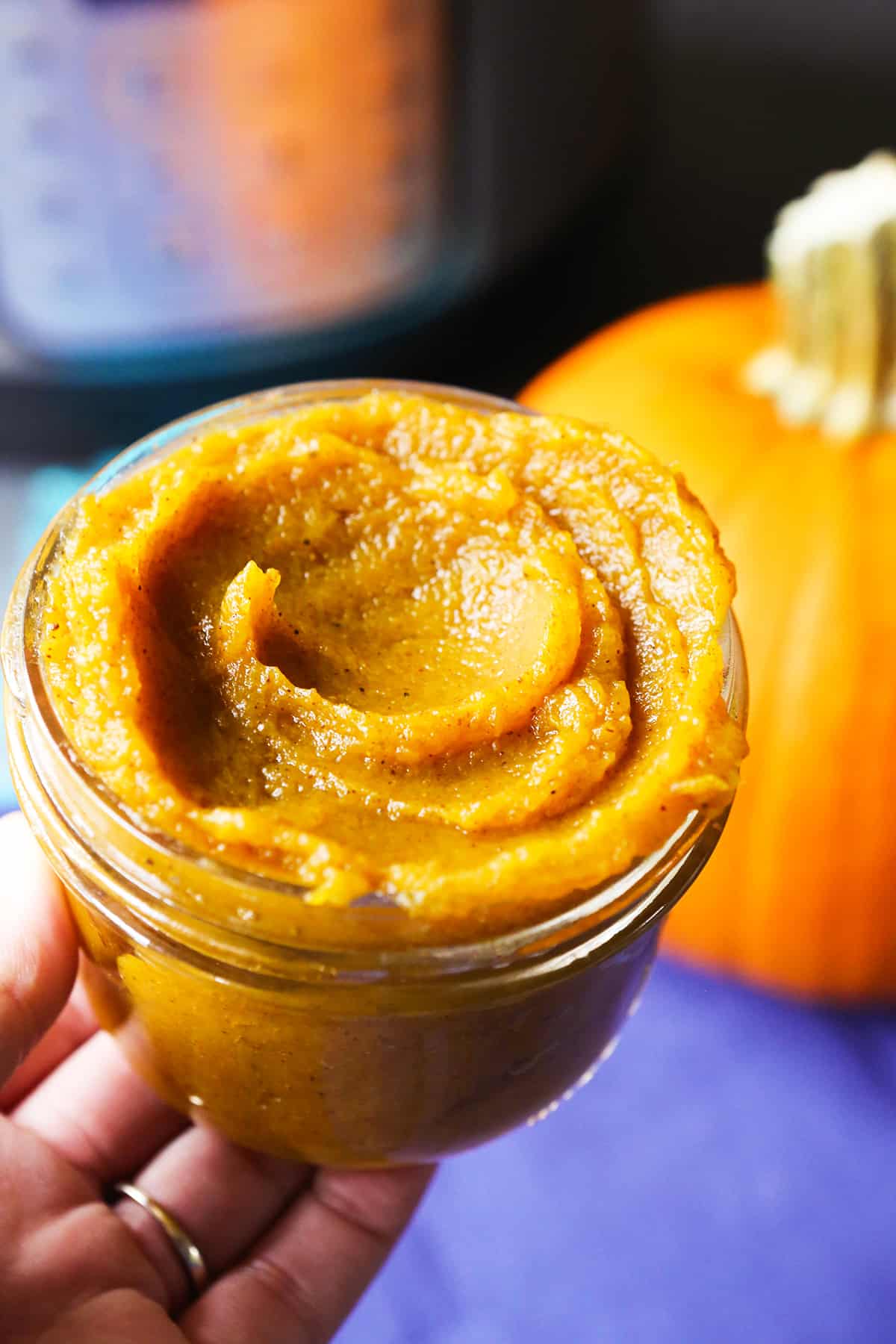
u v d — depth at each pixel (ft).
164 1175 0.99
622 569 0.83
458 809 0.77
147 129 1.22
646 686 0.81
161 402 1.38
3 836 0.93
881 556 1.14
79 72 1.18
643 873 0.77
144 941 0.77
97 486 0.85
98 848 0.77
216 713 0.80
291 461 0.84
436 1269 1.12
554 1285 1.12
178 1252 0.97
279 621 0.82
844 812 1.16
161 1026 0.82
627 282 1.55
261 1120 0.84
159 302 1.31
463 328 1.42
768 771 1.16
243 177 1.25
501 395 1.47
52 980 0.90
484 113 1.29
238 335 1.35
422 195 1.31
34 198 1.24
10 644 0.80
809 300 1.16
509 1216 1.14
